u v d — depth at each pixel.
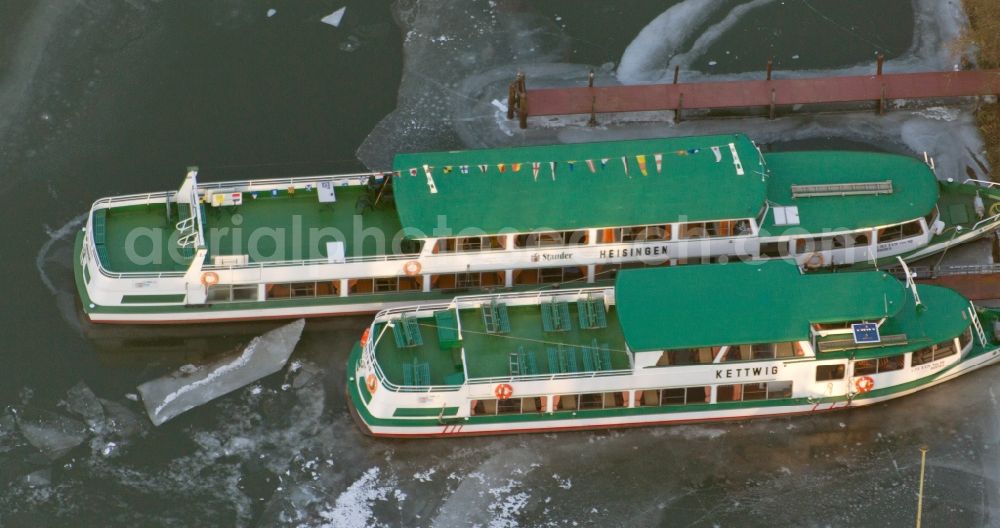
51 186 93.75
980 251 88.06
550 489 78.00
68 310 86.81
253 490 78.25
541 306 81.06
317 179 87.25
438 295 85.25
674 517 76.75
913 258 86.75
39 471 78.88
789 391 79.50
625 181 84.31
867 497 77.25
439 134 96.81
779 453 79.44
